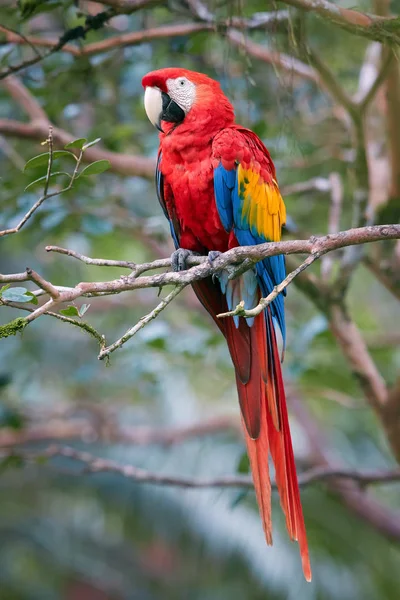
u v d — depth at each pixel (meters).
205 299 7.14
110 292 5.45
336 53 9.59
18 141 10.67
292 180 10.79
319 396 11.05
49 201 9.09
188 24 8.73
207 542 12.91
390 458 14.23
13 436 11.99
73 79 9.15
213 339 9.78
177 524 13.08
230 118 7.27
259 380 6.67
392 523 11.88
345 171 10.03
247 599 12.83
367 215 8.38
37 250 12.62
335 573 12.78
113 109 10.44
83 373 11.02
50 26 10.38
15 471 14.44
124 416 13.85
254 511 13.22
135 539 13.33
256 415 6.56
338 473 8.71
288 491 6.29
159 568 15.30
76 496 13.58
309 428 12.69
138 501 13.13
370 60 9.20
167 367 10.49
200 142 7.03
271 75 9.91
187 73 7.26
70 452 8.92
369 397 8.69
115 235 11.26
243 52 7.59
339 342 8.67
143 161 9.54
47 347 13.27
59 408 12.92
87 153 9.33
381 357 11.63
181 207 7.14
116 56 9.37
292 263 8.28
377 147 9.98
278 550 12.88
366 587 12.79
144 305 12.88
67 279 12.46
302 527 6.16
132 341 10.09
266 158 7.36
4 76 7.57
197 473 12.95
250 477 8.67
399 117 8.27
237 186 6.95
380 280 9.09
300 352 9.26
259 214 7.09
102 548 15.17
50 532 14.80
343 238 5.38
